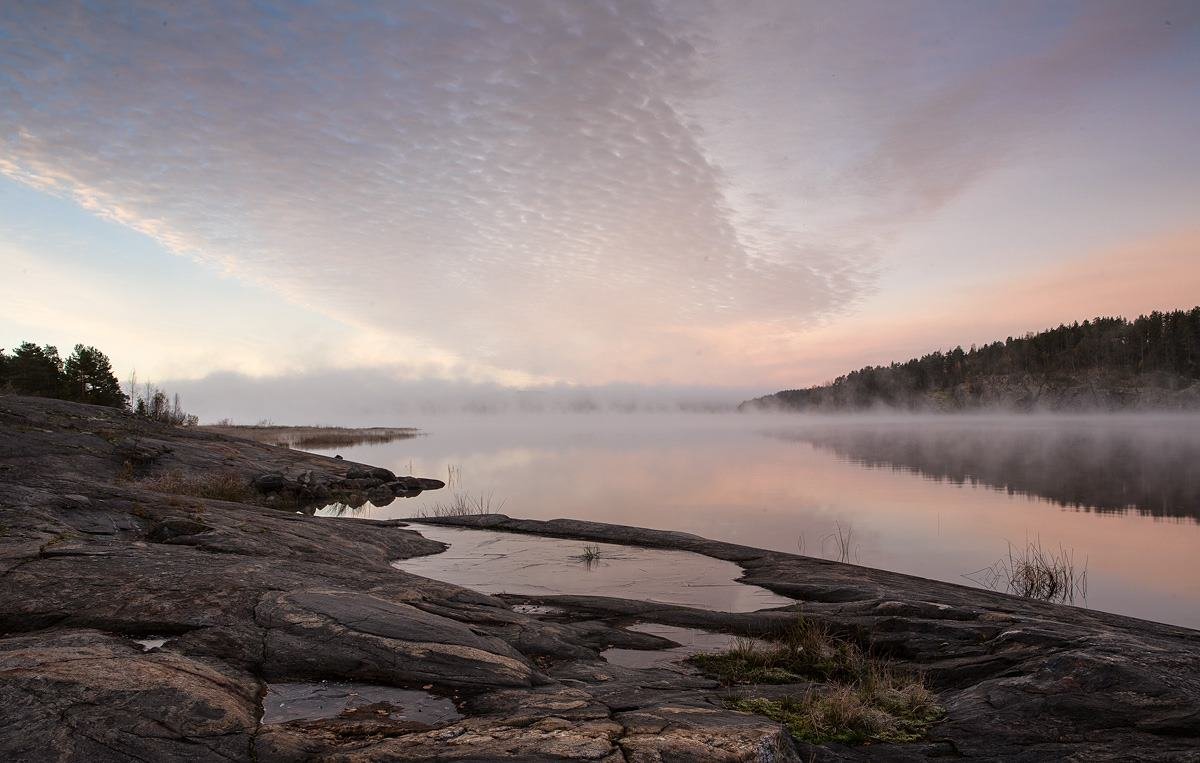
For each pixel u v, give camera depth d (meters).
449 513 24.97
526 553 16.38
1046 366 194.12
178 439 28.89
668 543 17.34
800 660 8.58
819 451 60.00
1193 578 15.12
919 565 16.44
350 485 30.12
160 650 6.82
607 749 5.04
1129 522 22.47
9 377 48.34
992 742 5.88
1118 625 9.86
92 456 22.30
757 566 14.77
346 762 4.84
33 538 10.08
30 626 7.57
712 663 8.48
